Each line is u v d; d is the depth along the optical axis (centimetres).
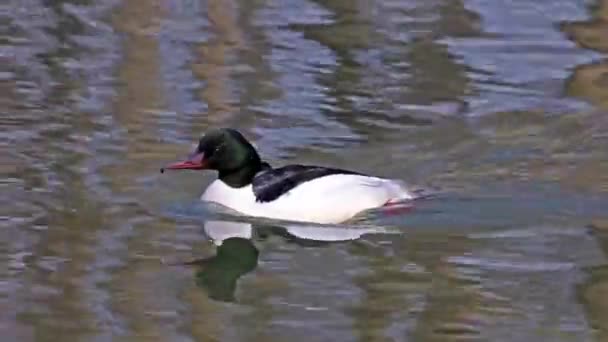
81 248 1243
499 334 1067
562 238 1288
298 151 1512
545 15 1998
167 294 1148
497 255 1244
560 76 1769
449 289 1162
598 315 1102
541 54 1852
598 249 1253
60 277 1173
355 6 2041
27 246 1241
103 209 1341
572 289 1157
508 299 1137
